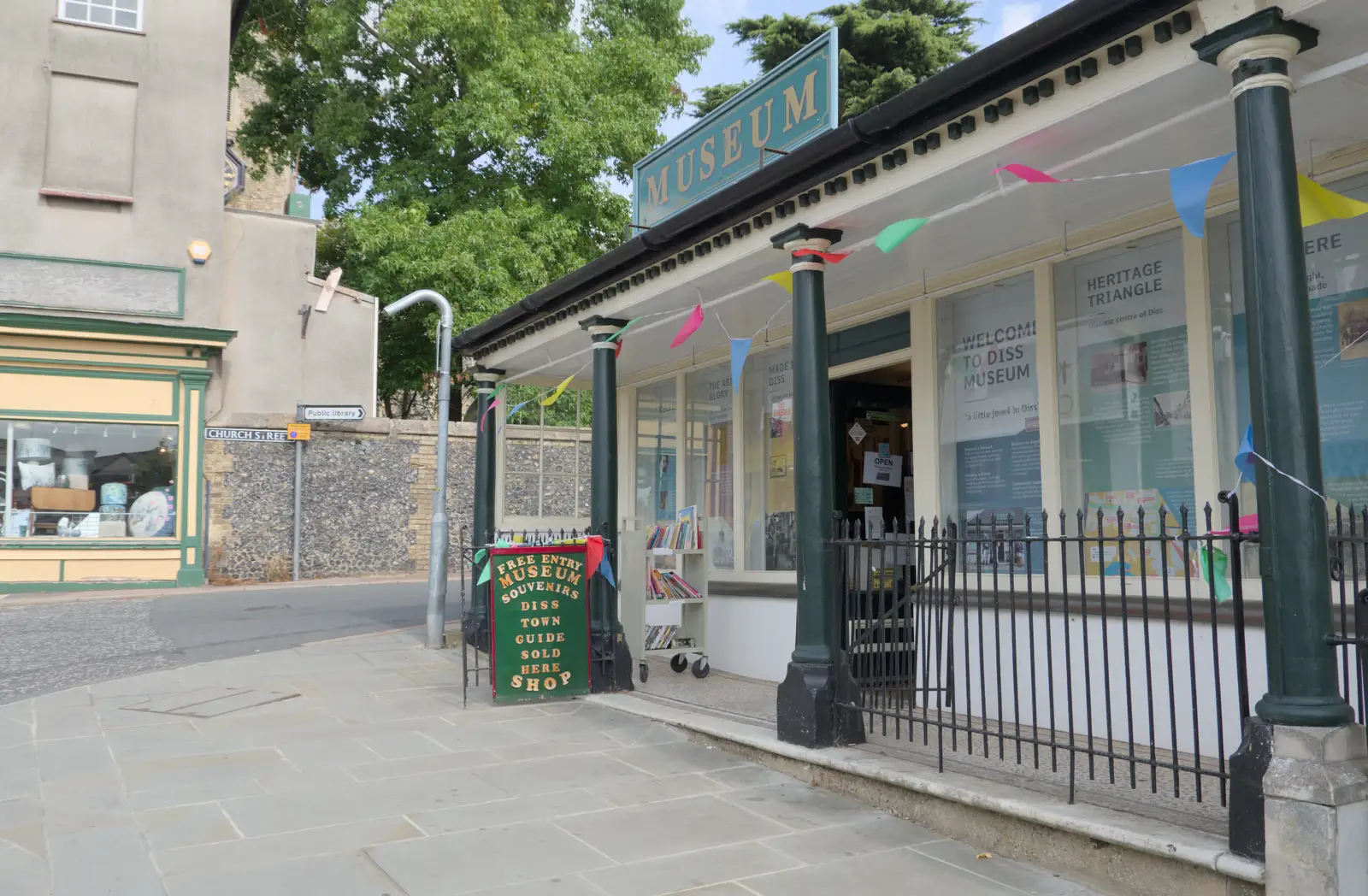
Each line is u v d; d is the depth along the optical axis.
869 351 7.82
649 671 8.80
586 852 4.32
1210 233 5.55
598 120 20.73
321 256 24.25
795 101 6.52
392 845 4.40
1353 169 4.90
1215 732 5.17
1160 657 5.44
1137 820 3.99
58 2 16.53
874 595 8.05
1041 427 6.35
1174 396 5.73
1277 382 3.50
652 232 6.91
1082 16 4.04
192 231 17.14
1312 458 3.47
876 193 5.41
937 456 7.10
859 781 5.08
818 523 5.78
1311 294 5.15
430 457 19.53
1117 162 4.87
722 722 6.38
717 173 7.33
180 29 17.30
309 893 3.86
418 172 21.23
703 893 3.86
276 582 17.80
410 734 6.52
